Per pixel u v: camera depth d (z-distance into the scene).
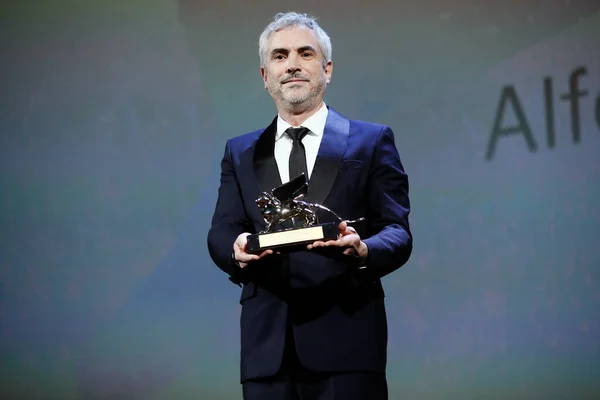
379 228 3.24
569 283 5.79
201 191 6.30
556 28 5.87
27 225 6.52
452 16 5.99
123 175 6.41
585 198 5.79
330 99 6.11
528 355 5.80
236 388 6.16
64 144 6.50
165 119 6.36
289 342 3.11
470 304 5.89
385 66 6.07
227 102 6.29
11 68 6.59
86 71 6.49
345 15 6.12
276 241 2.87
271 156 3.30
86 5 6.50
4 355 6.45
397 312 5.96
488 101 5.93
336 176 3.18
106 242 6.40
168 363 6.25
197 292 6.27
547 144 5.85
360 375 3.06
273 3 6.25
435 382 5.89
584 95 5.81
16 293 6.49
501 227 5.88
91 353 6.35
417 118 6.01
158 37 6.40
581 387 5.73
